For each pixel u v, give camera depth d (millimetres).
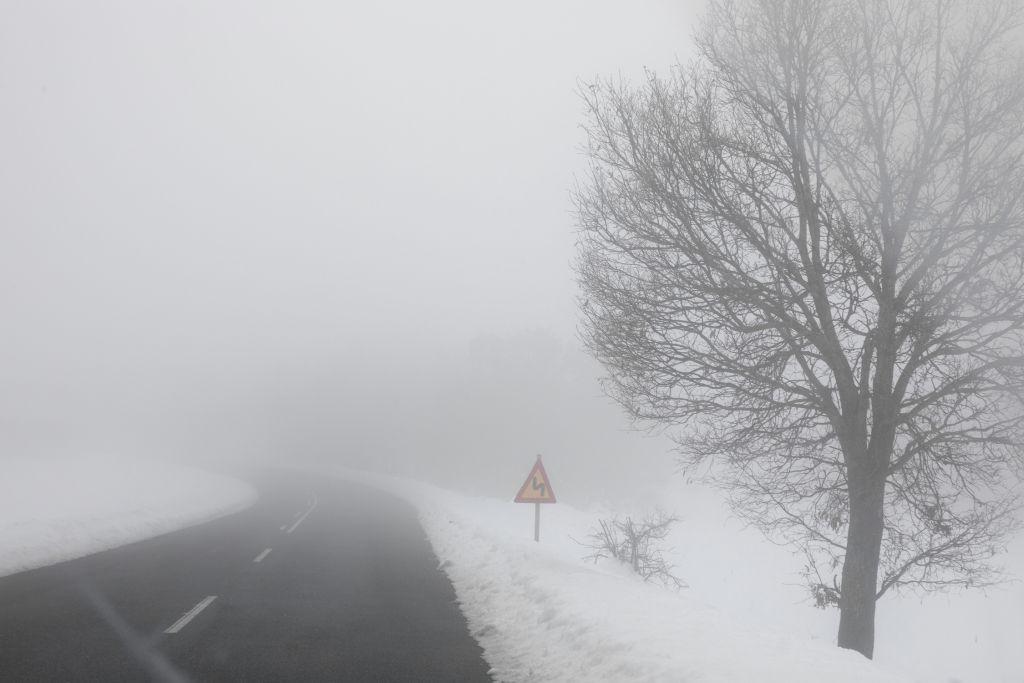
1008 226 8031
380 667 6977
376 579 12969
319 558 15680
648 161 8594
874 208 8391
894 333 8484
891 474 8945
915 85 8883
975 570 9195
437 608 10336
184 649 7348
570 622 8016
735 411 9016
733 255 8727
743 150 8305
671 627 7215
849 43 8891
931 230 8258
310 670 6762
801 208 8484
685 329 8742
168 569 13109
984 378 8352
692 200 8477
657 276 8789
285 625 8805
